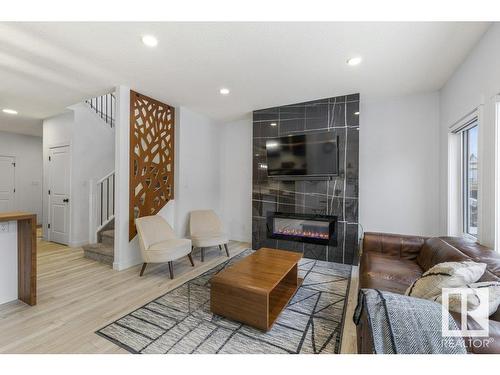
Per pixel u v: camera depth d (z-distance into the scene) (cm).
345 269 321
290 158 370
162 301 227
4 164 566
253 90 324
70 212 409
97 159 438
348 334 178
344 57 238
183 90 324
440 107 316
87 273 292
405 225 341
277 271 209
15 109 399
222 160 502
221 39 207
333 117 350
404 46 217
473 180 257
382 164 353
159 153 370
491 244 185
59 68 259
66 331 178
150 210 352
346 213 344
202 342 167
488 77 190
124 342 166
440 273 129
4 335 172
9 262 219
